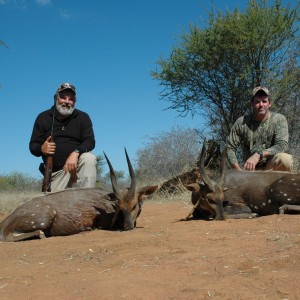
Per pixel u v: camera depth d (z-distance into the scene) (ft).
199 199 12.60
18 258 8.41
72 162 12.35
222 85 25.23
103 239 9.70
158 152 33.12
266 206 12.44
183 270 6.72
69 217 11.36
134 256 7.75
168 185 23.04
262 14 23.56
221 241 8.49
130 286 6.13
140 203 11.87
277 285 5.87
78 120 13.08
